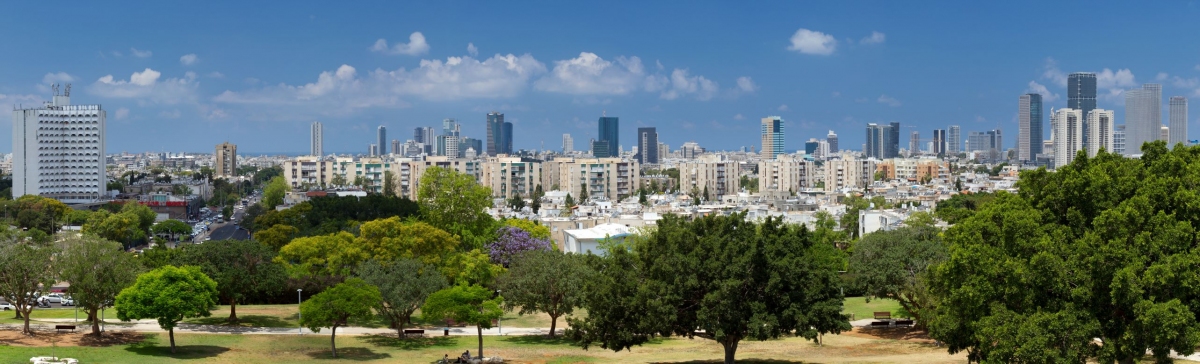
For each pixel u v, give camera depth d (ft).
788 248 203.82
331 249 368.07
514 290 289.94
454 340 284.20
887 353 248.11
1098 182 175.94
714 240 201.87
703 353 255.29
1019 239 172.55
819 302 199.52
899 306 347.56
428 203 495.41
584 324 212.23
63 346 245.65
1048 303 165.58
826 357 241.55
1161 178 175.52
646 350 263.90
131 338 266.77
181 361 232.94
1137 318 153.99
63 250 275.39
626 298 202.28
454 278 360.69
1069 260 164.25
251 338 276.62
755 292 200.85
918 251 277.64
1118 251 157.58
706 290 200.23
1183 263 153.17
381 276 287.48
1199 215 166.50
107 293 262.67
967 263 177.78
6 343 244.83
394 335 291.38
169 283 247.91
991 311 170.50
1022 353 156.46
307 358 246.47
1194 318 154.40
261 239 508.94
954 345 189.98
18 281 259.60
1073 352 156.56
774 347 264.93
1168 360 160.97
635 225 604.08
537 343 278.67
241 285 309.22
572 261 294.25
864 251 286.25
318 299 250.16
